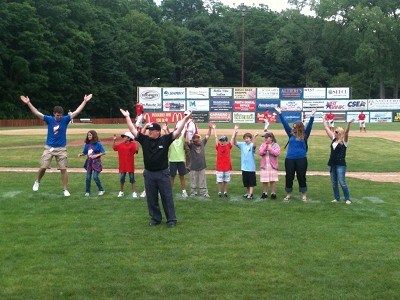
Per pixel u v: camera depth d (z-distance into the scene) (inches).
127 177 564.1
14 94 2625.5
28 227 325.4
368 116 2449.6
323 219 356.5
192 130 458.0
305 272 241.0
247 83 4168.3
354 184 534.6
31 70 2753.4
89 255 266.2
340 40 3705.7
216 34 4242.1
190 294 213.6
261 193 472.1
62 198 432.5
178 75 4065.0
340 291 217.2
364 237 305.1
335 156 422.9
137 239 299.0
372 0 3516.2
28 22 2659.9
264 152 441.4
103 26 3484.3
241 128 1787.6
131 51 3703.3
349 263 254.8
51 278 231.5
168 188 333.4
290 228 327.6
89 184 449.1
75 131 1525.6
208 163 713.6
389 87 3880.4
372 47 3228.3
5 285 222.7
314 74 3814.0
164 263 253.4
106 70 3248.0
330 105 2444.6
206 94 2363.4
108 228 324.8
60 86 2893.7
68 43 2942.9
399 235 310.2
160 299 208.2
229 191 484.1
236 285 223.9
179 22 5246.1
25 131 1615.4
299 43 3978.8
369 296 211.8
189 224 338.6
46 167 451.2
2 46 2519.7
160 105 2336.4
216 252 272.8
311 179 568.4
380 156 833.5
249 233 313.7
